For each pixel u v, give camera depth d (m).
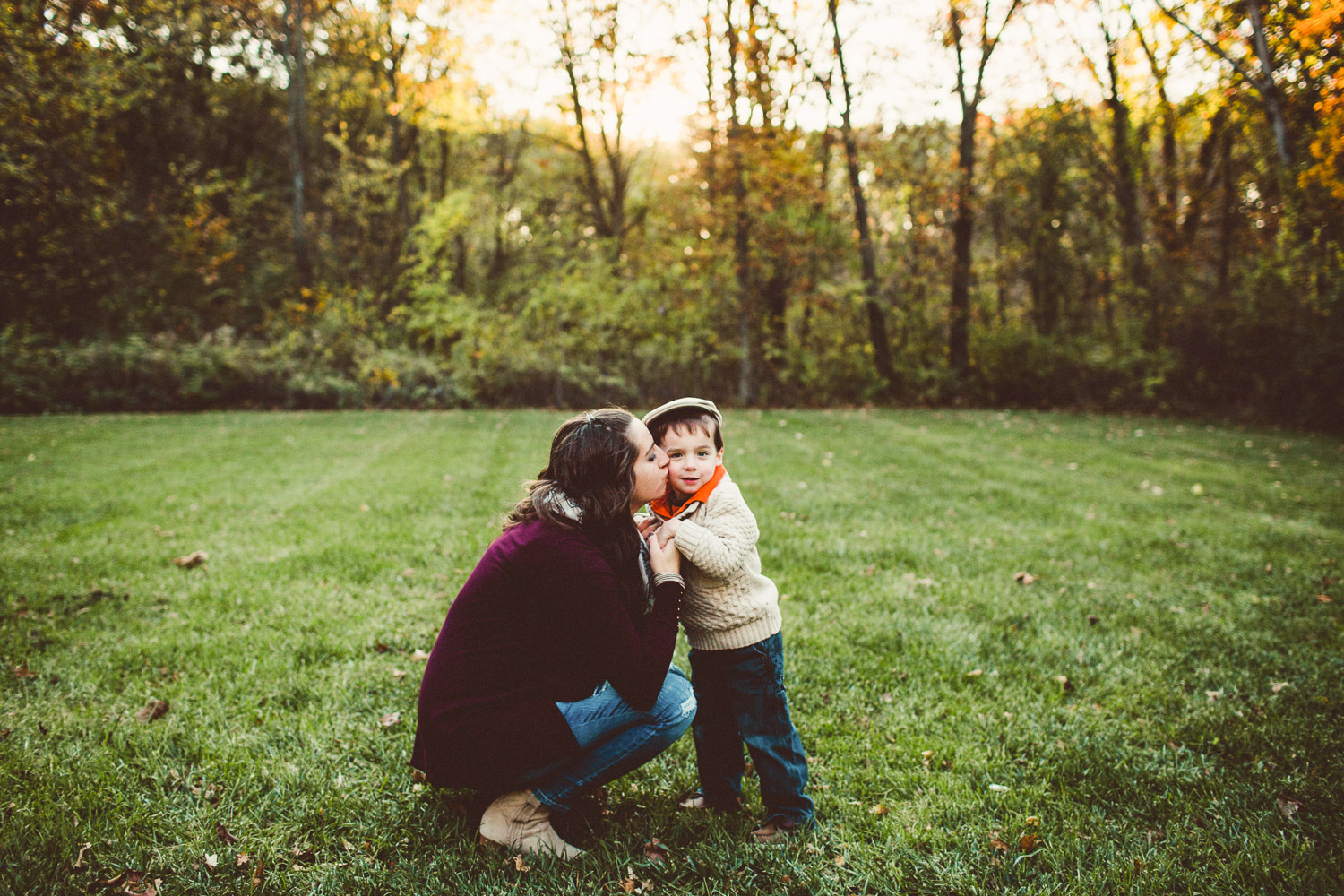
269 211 22.16
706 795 2.32
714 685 2.20
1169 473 8.37
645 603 2.04
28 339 13.47
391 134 21.31
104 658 3.21
